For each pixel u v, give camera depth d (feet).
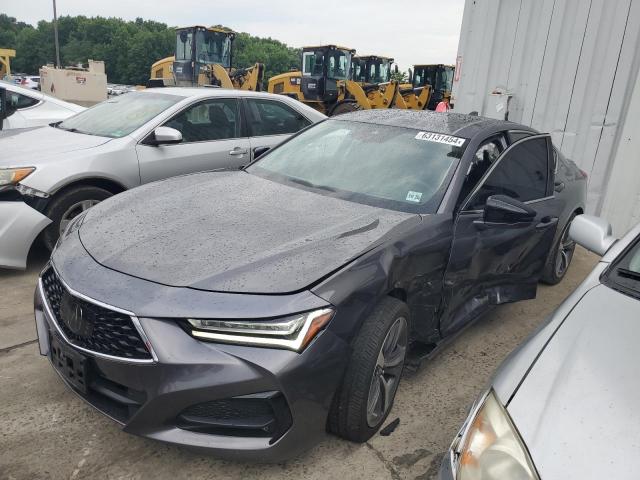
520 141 12.48
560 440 4.69
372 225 8.88
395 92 62.69
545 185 13.26
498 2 24.03
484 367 11.34
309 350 6.88
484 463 4.86
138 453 7.98
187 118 16.98
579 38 21.76
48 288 8.25
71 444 8.06
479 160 10.96
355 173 10.87
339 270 7.52
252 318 6.69
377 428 8.59
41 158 14.01
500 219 9.86
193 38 64.39
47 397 9.12
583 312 6.61
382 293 7.97
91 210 9.87
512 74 24.12
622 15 20.52
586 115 22.06
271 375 6.61
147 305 6.79
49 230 13.96
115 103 18.08
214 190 10.41
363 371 7.70
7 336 11.03
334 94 60.44
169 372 6.59
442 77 75.00
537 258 12.56
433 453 8.44
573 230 9.14
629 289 7.14
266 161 12.34
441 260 9.41
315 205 9.70
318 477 7.74
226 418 6.86
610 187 21.70
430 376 10.79
